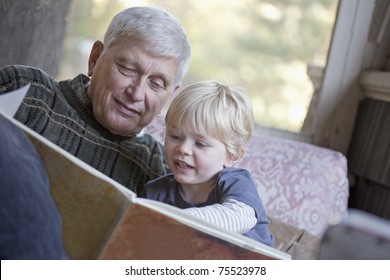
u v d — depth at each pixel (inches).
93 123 84.4
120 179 85.0
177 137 78.5
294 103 163.0
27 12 112.1
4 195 39.2
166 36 80.8
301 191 109.1
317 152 114.7
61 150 45.6
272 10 173.9
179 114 77.4
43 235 39.9
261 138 115.9
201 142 76.9
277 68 172.6
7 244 38.0
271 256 47.6
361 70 134.6
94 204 45.5
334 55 134.1
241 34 182.5
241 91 81.5
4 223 38.3
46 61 130.3
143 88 81.5
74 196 45.7
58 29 133.0
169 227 45.3
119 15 83.1
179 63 83.7
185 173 77.5
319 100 136.3
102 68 82.6
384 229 28.5
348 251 27.9
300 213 108.0
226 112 77.0
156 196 81.7
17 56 113.2
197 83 80.4
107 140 85.2
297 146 115.1
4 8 102.1
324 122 136.3
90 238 46.0
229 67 185.3
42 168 45.2
